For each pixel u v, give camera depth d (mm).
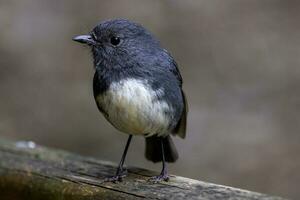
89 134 13180
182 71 14492
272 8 16094
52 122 13531
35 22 15570
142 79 6824
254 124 13148
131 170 6707
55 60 14828
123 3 15750
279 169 12141
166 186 6000
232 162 12250
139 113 6809
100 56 6969
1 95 14188
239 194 5664
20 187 6625
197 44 15070
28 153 7188
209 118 13273
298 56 14773
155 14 15547
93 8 15750
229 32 15367
